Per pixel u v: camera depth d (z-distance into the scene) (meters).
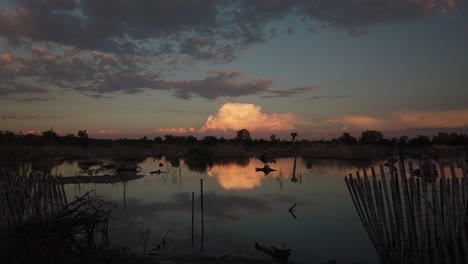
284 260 6.38
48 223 5.49
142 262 5.68
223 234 8.09
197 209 10.76
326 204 11.49
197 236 7.88
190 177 19.02
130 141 58.88
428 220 5.05
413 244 5.15
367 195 5.82
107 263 5.34
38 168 6.75
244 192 13.98
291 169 23.09
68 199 12.05
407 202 5.22
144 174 20.27
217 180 17.78
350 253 6.80
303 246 7.25
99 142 47.19
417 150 33.81
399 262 5.32
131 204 11.48
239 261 6.23
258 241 7.59
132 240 7.48
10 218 5.76
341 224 8.95
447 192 4.87
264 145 57.00
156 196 13.10
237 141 58.00
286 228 8.56
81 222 5.88
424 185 4.99
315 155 34.53
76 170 21.92
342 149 32.81
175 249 6.93
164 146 51.09
